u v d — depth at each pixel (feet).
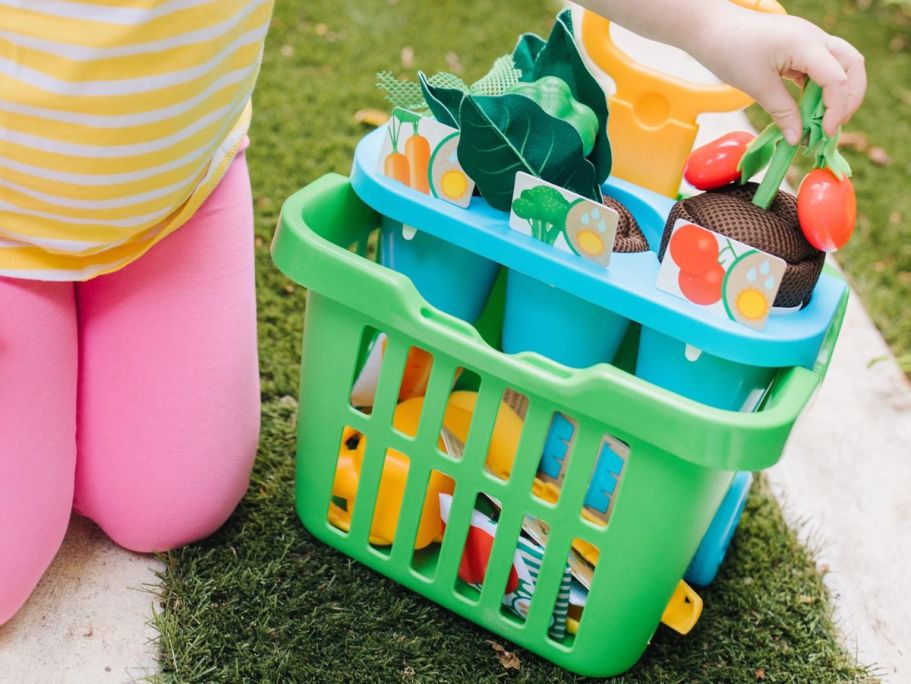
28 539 3.21
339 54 7.34
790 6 9.69
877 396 5.24
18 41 2.36
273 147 6.15
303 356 3.60
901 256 6.45
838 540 4.41
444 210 3.46
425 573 3.76
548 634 3.60
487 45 7.89
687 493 3.08
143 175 2.68
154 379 3.32
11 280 2.90
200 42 2.50
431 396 3.34
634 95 3.71
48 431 3.16
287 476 4.20
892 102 8.38
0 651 3.34
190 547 3.76
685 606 3.76
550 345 3.68
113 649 3.43
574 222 3.25
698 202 3.34
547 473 3.78
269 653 3.49
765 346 3.11
